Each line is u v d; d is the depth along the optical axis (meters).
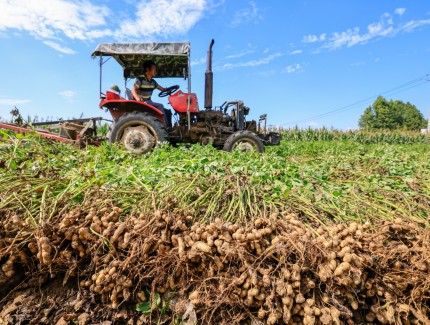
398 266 1.61
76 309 1.64
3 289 1.76
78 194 2.11
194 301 1.50
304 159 5.44
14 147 3.25
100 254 1.70
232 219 1.97
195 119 6.76
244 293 1.49
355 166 4.11
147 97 6.38
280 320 1.50
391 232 1.79
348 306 1.56
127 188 2.37
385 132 23.52
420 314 1.52
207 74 6.84
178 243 1.63
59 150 4.20
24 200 1.96
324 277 1.45
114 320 1.61
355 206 2.28
